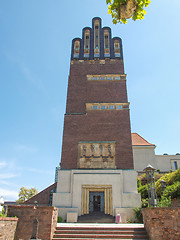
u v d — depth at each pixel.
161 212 12.74
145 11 6.92
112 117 30.91
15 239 13.20
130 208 23.67
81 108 32.12
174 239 12.08
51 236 13.48
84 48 37.59
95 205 25.52
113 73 34.91
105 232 14.22
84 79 34.56
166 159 43.22
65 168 27.73
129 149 28.62
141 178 34.34
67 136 29.80
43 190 30.12
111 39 38.41
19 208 14.09
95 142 29.22
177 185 21.66
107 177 25.80
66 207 24.53
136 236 13.49
